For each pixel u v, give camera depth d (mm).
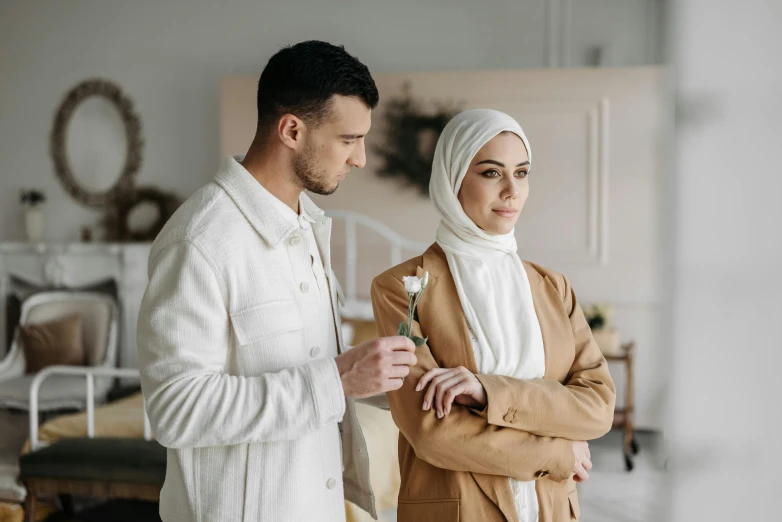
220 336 1116
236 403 1053
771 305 280
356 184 5082
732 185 286
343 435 1381
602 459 4555
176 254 1115
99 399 4473
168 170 5523
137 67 5559
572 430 1250
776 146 281
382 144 5023
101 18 5613
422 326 1347
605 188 4824
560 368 1373
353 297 5125
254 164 1219
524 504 1261
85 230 5520
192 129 5488
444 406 1228
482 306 1332
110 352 4902
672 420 300
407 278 1197
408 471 1323
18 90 5785
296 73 1132
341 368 1118
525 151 1369
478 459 1215
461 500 1236
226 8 5414
